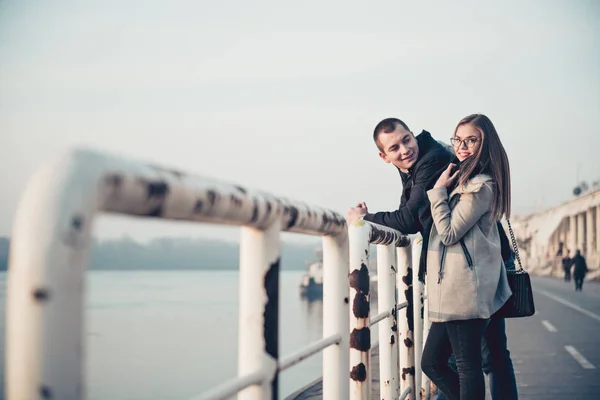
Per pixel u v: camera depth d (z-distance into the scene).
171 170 0.89
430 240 3.21
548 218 96.12
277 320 1.35
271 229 1.33
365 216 3.74
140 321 61.47
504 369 3.60
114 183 0.73
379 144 3.96
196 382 23.86
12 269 0.64
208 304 84.12
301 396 5.15
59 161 0.67
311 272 80.12
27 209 0.64
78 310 0.66
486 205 3.06
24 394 0.62
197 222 1.04
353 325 2.37
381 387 3.24
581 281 37.53
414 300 4.20
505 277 3.19
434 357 3.34
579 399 5.78
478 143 3.14
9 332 0.65
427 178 3.64
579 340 11.01
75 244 0.65
